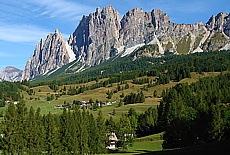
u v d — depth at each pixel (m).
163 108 148.25
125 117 161.50
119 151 128.12
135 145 137.38
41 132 104.69
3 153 99.75
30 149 101.75
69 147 110.62
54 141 107.06
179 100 140.12
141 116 189.25
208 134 96.06
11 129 99.19
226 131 95.81
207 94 178.00
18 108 102.94
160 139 143.38
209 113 97.25
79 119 117.94
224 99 171.12
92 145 122.75
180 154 56.59
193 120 104.50
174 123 106.56
